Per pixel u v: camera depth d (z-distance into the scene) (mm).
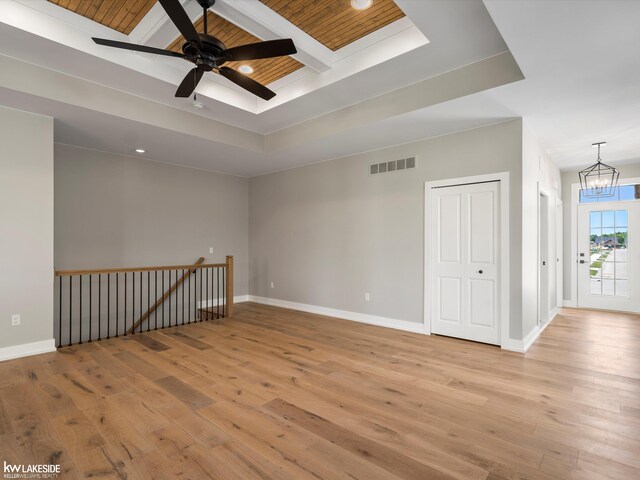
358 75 3520
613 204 6320
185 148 5156
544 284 5266
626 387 2961
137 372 3283
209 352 3889
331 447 2107
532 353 3863
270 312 6137
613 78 3014
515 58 2709
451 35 2842
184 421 2398
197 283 6547
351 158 5523
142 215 5797
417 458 2006
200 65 2617
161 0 2021
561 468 1916
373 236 5246
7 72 3135
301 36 3234
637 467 1922
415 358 3697
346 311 5598
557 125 4152
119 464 1936
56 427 2311
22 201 3695
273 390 2902
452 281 4453
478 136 4219
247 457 2006
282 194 6664
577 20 2248
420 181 4727
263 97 3188
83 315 5184
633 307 6125
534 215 4469
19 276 3682
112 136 4566
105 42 2424
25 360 3588
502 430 2301
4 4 2678
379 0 2803
